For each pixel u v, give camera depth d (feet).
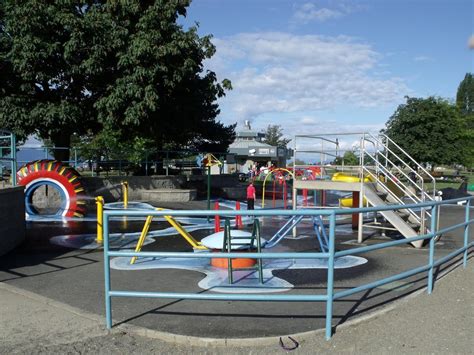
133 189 61.82
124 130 60.95
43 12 50.78
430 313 16.70
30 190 45.52
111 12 54.95
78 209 45.24
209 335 14.30
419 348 13.56
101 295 19.06
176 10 58.13
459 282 21.34
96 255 27.81
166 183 65.51
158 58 52.37
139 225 40.78
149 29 54.03
